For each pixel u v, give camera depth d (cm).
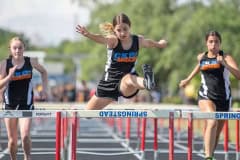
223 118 1609
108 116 1564
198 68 1830
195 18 6931
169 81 7625
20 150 2620
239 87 7994
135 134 3975
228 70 1706
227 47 6900
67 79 10438
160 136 3791
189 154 1602
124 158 2381
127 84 1597
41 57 6956
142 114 1583
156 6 7612
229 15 7094
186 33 6906
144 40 1644
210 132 1700
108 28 1630
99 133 4059
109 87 1642
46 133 3953
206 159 1706
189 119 1598
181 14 7219
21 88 1670
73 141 1559
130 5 7825
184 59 7069
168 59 7156
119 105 2439
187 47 7050
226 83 1750
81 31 1559
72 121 1555
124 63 1625
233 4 7350
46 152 2556
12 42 1644
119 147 2911
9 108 1680
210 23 6894
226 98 1755
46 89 1706
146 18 7681
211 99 1747
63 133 1978
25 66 1656
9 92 1669
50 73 9181
